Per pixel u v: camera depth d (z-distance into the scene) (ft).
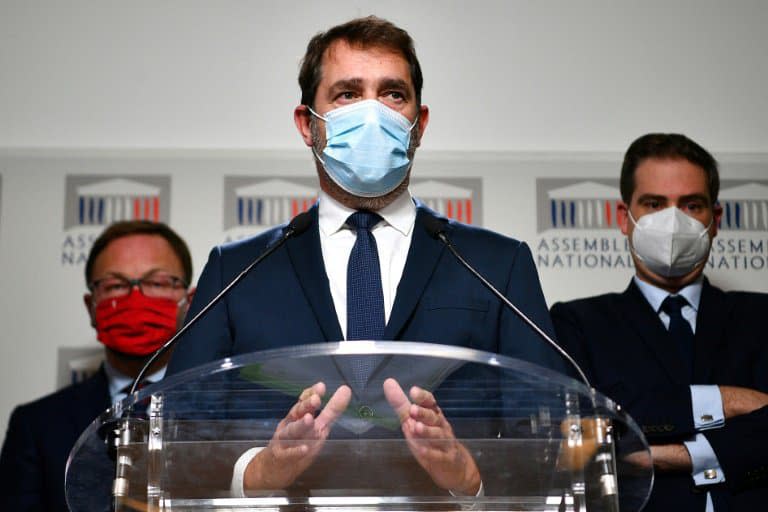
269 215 11.95
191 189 11.98
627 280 11.66
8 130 12.35
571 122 12.43
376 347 4.50
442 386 4.83
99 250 11.65
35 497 10.66
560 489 4.98
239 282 6.88
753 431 8.54
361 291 6.84
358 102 7.09
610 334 9.68
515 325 6.69
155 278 11.58
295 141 12.43
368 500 4.89
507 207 11.90
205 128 12.42
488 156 12.03
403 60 7.23
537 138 12.37
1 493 10.66
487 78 12.52
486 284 6.33
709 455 8.53
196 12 12.75
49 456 10.80
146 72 12.57
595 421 4.98
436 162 12.01
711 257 11.69
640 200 10.15
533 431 4.96
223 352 6.70
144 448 5.09
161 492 4.99
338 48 7.25
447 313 6.61
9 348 11.53
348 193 7.11
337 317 6.66
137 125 12.41
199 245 11.84
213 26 12.70
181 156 12.08
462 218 11.87
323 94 7.22
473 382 4.78
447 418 4.96
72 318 11.66
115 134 12.39
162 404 4.95
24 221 11.87
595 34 12.68
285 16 12.75
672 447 8.61
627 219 10.36
